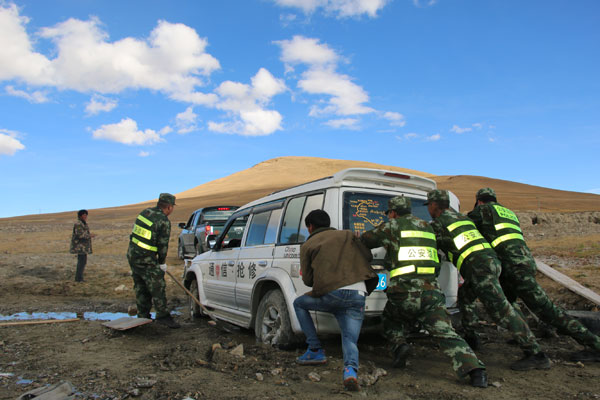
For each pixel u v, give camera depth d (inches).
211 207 598.2
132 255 257.9
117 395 143.5
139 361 185.5
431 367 175.3
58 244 976.3
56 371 171.5
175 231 1183.6
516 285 186.9
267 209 234.4
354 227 182.7
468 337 200.1
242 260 238.2
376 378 157.0
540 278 329.1
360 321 159.8
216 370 170.6
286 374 163.2
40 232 1305.4
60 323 272.2
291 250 197.5
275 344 196.1
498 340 223.1
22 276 500.4
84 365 179.5
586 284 303.9
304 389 148.4
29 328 256.7
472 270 173.0
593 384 153.9
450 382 156.4
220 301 266.7
